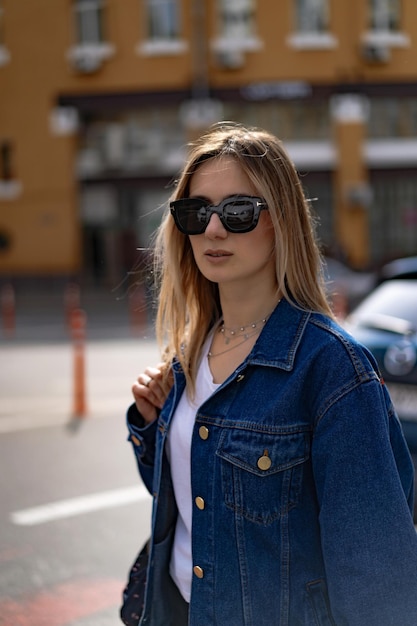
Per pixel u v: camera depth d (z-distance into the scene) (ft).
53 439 22.77
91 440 22.61
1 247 85.46
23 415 26.13
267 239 5.89
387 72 79.51
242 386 5.54
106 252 86.69
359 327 14.93
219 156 5.90
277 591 5.32
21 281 85.10
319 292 5.84
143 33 81.05
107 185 85.05
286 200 5.78
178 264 6.60
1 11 83.15
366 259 83.66
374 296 15.75
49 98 83.15
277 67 80.12
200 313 6.60
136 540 14.99
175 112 83.10
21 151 84.38
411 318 14.40
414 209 85.61
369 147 82.23
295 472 5.29
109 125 84.58
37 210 84.64
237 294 6.00
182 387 6.15
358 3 78.59
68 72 82.53
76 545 14.78
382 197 85.25
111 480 18.72
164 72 81.10
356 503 5.07
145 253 7.80
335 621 5.21
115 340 47.42
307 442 5.32
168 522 6.24
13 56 83.46
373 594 5.00
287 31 79.77
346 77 79.77
